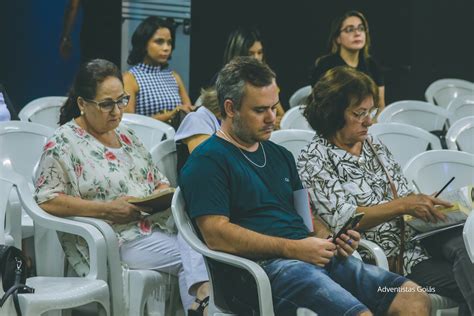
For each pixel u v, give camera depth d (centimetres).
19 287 428
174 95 762
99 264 472
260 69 424
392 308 419
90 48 929
